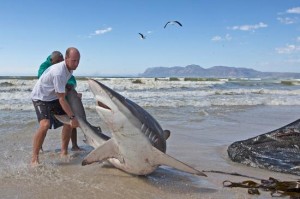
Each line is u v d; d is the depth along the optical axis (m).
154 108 14.50
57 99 5.78
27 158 5.99
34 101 5.73
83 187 4.57
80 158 6.07
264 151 6.07
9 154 6.21
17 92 20.39
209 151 6.99
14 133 8.20
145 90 26.14
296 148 6.04
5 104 13.98
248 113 13.77
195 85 31.67
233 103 17.17
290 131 6.28
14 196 4.17
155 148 4.47
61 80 5.45
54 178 4.92
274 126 10.57
